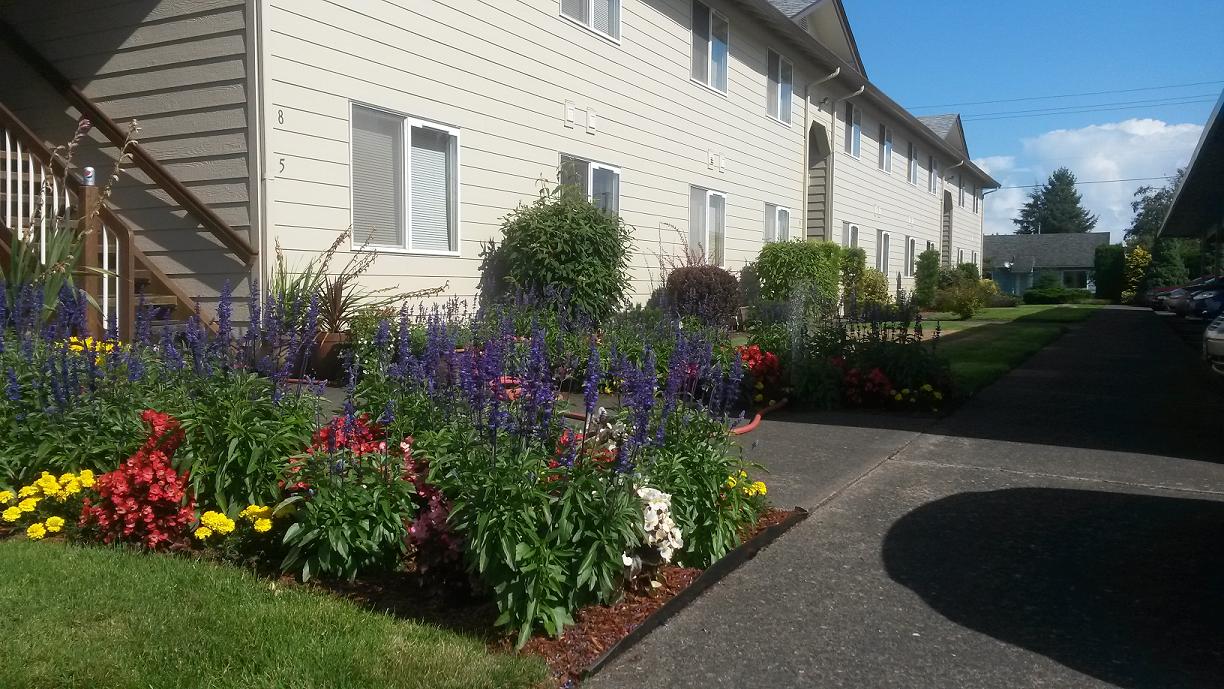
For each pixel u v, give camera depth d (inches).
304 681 122.6
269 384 182.9
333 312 324.2
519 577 140.6
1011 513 212.1
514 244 420.8
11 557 161.5
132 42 347.6
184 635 134.0
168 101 340.2
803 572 174.9
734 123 687.1
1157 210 3811.5
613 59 529.3
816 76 840.9
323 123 343.0
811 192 901.8
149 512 167.5
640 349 329.1
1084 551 186.2
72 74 362.3
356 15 354.6
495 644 140.4
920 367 357.7
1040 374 486.9
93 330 305.1
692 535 174.4
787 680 132.5
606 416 185.8
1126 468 255.3
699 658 138.9
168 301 322.3
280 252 326.3
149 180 349.1
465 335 319.3
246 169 324.5
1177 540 192.9
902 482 239.6
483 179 427.2
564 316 374.0
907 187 1188.5
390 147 376.2
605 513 143.9
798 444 286.8
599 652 138.8
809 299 453.1
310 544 159.0
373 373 200.5
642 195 568.4
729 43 674.2
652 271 582.6
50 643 129.4
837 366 363.6
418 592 158.4
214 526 162.9
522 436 149.5
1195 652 141.4
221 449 171.0
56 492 176.1
